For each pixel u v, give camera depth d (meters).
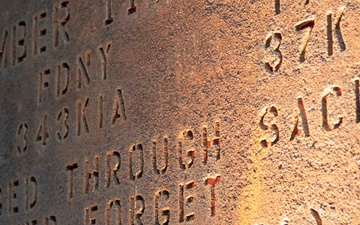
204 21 2.91
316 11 2.58
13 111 3.67
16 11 3.76
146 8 3.14
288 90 2.61
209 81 2.85
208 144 2.81
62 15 3.52
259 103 2.69
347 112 2.46
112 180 3.14
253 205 2.64
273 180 2.60
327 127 2.50
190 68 2.93
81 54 3.39
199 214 2.80
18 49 3.71
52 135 3.45
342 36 2.51
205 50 2.88
